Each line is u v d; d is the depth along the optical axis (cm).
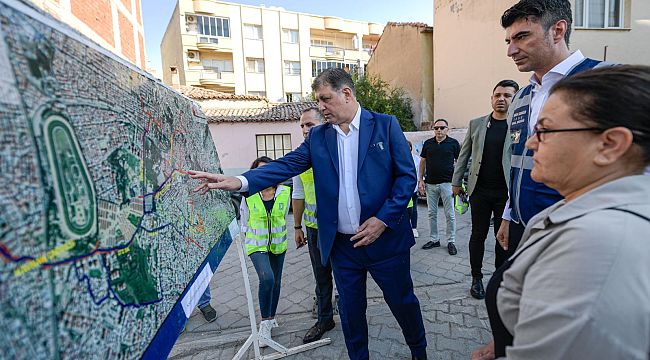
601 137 64
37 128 57
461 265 388
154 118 114
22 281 50
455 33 1105
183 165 137
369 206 177
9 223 49
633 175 64
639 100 60
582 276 55
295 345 251
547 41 147
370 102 1324
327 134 187
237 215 236
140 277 85
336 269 192
